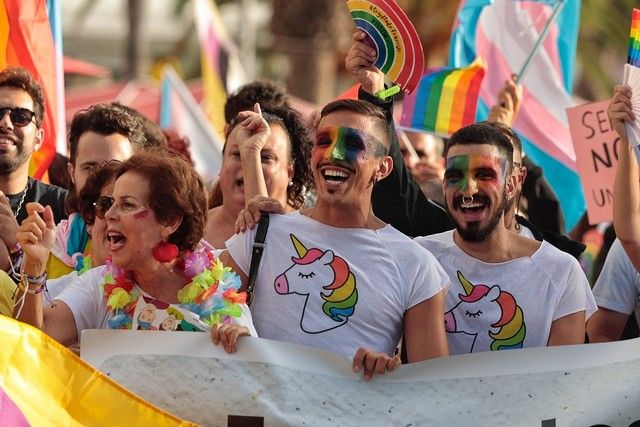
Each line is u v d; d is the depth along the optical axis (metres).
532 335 11.23
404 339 10.95
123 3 58.34
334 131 10.59
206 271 10.13
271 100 15.59
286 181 13.33
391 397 10.16
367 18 11.53
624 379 10.43
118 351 9.88
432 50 47.53
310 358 10.10
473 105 16.27
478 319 11.28
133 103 33.09
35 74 15.68
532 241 11.56
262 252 10.63
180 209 10.03
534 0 17.19
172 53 52.47
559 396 10.34
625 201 11.88
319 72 37.00
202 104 32.59
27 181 14.02
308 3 36.75
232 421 9.95
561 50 17.83
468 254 11.45
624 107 11.70
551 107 17.73
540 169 16.92
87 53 57.50
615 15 47.16
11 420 9.21
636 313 12.73
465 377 10.25
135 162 10.08
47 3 16.08
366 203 10.70
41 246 9.92
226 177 13.07
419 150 17.89
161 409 9.72
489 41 17.64
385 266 10.57
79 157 13.27
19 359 9.34
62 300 10.17
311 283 10.51
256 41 50.75
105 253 11.24
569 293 11.34
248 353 9.97
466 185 11.28
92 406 9.44
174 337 9.93
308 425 10.04
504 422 10.28
